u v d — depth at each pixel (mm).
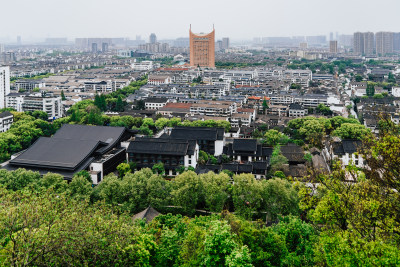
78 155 169875
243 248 69062
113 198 128625
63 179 153750
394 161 66188
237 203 129125
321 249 71812
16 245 66000
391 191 69188
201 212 136500
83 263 69188
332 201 75625
